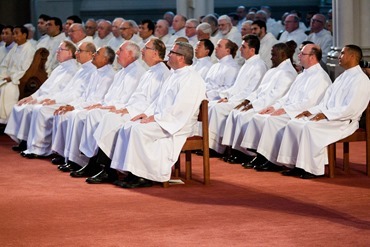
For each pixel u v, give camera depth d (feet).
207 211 22.74
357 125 28.63
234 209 22.97
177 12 51.39
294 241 19.22
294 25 44.11
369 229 20.27
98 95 31.63
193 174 29.40
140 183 26.76
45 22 48.08
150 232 20.34
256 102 31.71
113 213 22.65
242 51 33.99
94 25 45.34
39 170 30.71
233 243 19.15
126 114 28.43
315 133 27.96
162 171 26.50
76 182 27.91
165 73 28.91
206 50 36.09
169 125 26.71
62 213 22.77
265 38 41.47
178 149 26.81
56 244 19.34
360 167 30.40
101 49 31.78
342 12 38.81
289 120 29.09
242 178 28.37
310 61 30.12
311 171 27.99
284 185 26.84
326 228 20.44
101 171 28.22
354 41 39.04
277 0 63.46
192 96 26.84
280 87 31.50
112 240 19.60
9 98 41.81
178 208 23.22
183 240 19.48
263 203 23.81
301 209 22.84
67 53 35.73
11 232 20.62
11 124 36.27
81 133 30.04
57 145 32.07
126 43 30.30
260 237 19.65
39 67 42.37
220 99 33.99
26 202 24.44
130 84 29.94
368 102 28.27
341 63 28.71
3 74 43.21
